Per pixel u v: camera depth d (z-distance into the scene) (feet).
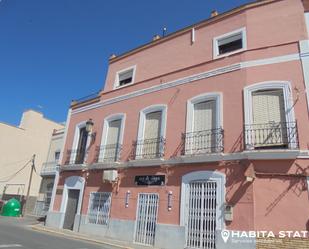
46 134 117.50
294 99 33.86
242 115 36.32
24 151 108.78
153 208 40.83
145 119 47.73
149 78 50.24
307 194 29.91
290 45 36.73
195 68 44.01
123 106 52.39
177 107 43.70
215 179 35.63
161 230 38.37
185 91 43.68
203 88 41.68
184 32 49.44
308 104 32.91
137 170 44.93
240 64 38.86
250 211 31.83
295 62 35.55
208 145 38.22
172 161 40.50
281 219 30.27
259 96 36.37
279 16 39.81
